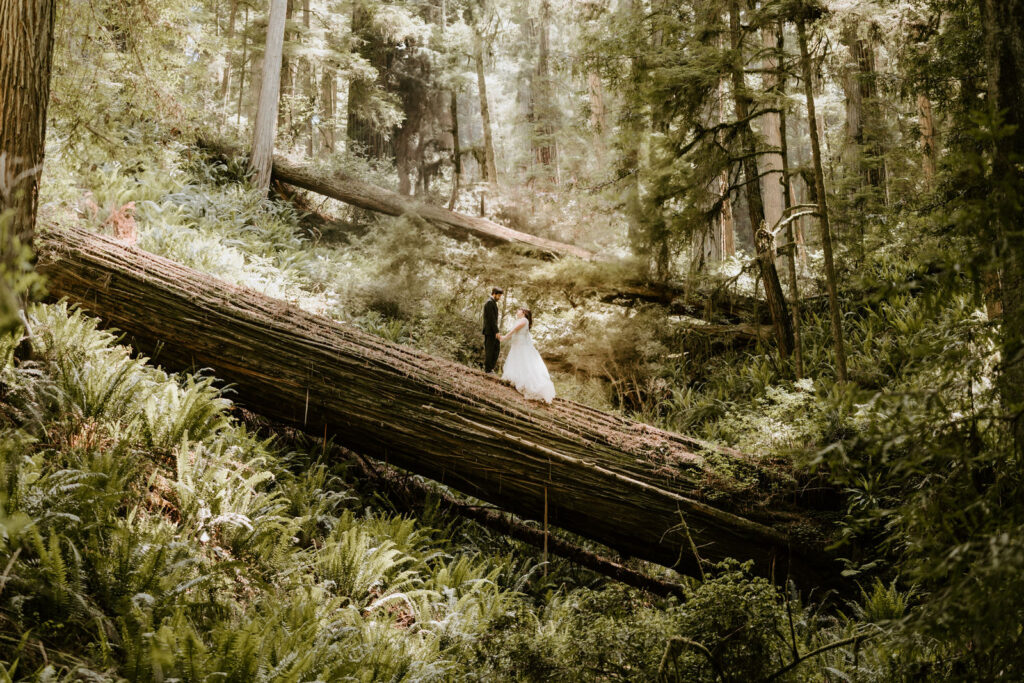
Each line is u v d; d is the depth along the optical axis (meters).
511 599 6.91
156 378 7.32
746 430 9.59
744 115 11.03
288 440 8.08
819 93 11.44
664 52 10.66
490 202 17.53
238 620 4.59
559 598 7.55
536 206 17.02
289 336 7.80
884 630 3.54
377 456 7.84
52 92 8.94
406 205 15.46
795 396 8.43
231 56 20.14
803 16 9.44
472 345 12.77
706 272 13.10
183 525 5.46
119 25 9.66
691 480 7.52
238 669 3.87
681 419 11.47
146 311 7.64
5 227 2.88
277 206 16.03
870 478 6.92
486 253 13.50
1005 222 2.82
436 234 13.92
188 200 13.99
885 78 10.93
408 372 7.88
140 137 12.04
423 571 6.99
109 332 7.48
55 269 7.64
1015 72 4.73
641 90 10.81
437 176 21.48
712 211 11.12
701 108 10.85
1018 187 2.84
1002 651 3.06
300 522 5.92
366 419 7.52
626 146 11.48
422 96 21.31
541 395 8.38
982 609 2.75
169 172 14.07
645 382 12.37
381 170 18.83
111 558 4.43
